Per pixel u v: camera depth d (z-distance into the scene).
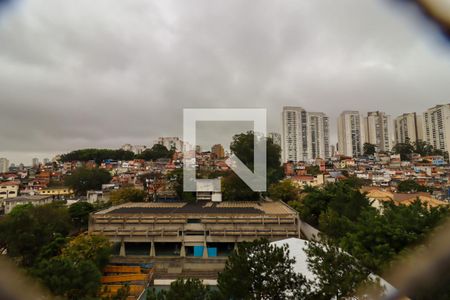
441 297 10.05
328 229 24.61
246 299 9.20
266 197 45.44
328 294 8.55
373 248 16.91
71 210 34.88
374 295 8.45
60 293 12.36
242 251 10.45
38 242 22.55
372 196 35.78
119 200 42.75
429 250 11.30
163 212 31.45
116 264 26.53
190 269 25.86
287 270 9.91
